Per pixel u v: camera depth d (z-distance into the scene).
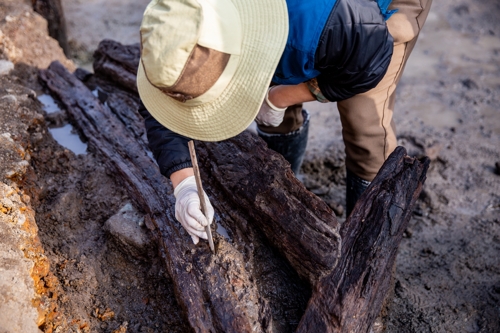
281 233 2.01
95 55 3.54
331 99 1.94
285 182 2.10
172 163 1.90
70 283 2.09
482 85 4.48
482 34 5.31
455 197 3.32
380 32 1.71
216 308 1.80
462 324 2.49
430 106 4.23
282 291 2.03
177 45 1.37
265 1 1.56
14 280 1.74
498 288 2.66
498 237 3.02
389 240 1.96
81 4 5.93
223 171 2.27
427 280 2.73
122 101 3.11
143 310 2.08
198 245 2.00
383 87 2.18
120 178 2.51
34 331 1.64
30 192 2.37
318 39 1.60
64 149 2.73
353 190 2.52
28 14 3.69
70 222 2.36
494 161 3.63
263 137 2.79
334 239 1.91
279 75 1.79
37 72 3.39
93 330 1.96
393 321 2.48
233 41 1.48
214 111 1.58
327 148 3.64
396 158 2.17
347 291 1.83
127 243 2.17
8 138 2.43
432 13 5.71
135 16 5.73
